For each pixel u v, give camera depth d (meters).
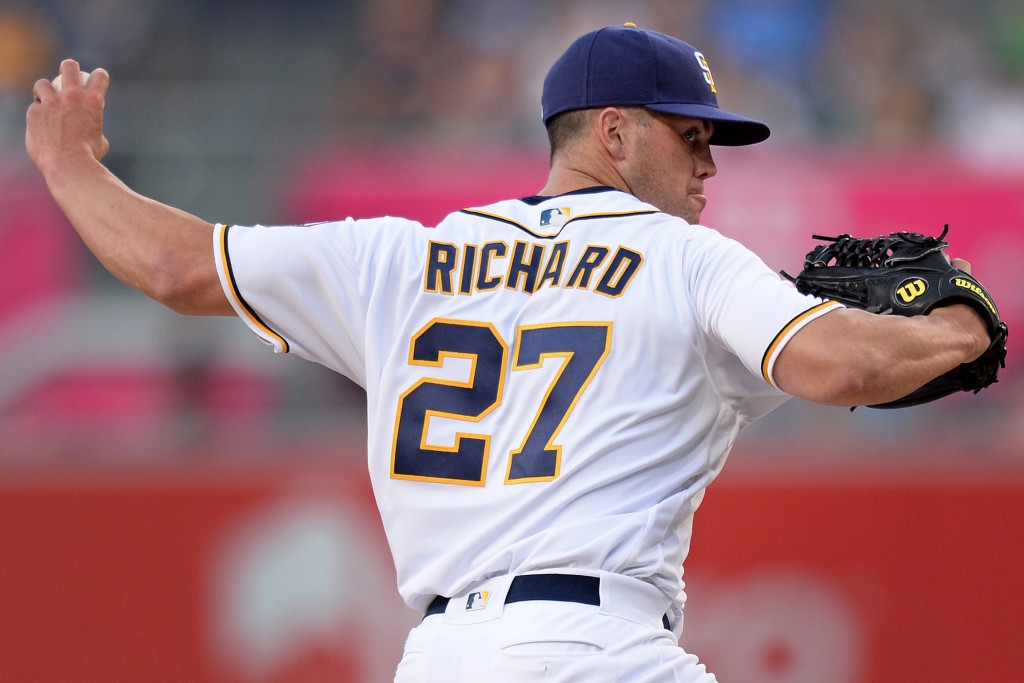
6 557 20.05
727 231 27.03
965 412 24.84
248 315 8.93
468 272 8.98
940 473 20.16
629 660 8.12
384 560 19.98
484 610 8.32
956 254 26.98
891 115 35.62
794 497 20.03
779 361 7.92
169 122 29.72
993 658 19.66
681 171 9.49
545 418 8.48
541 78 36.22
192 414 25.69
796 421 24.11
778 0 37.78
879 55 36.88
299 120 32.84
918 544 19.91
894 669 19.64
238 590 19.95
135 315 26.98
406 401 8.77
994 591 19.84
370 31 38.34
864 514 20.00
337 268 8.99
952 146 34.16
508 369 8.67
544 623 8.12
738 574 19.78
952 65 36.75
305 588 19.95
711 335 8.38
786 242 27.03
